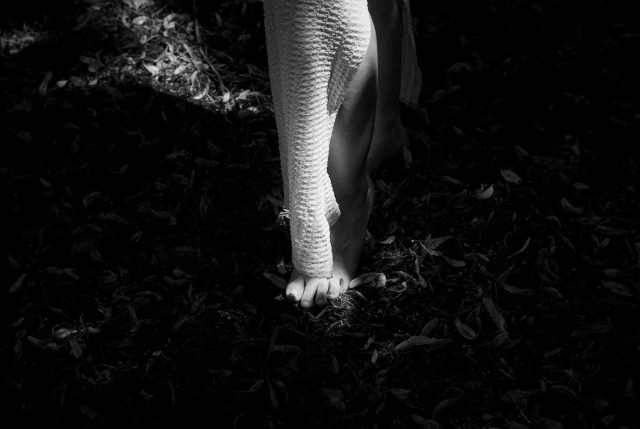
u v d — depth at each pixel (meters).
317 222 1.74
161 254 2.21
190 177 2.40
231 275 2.16
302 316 2.06
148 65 2.79
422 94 2.66
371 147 2.34
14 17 2.96
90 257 2.21
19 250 2.23
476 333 1.98
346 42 1.62
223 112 2.64
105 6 3.01
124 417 1.84
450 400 1.82
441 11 2.94
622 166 2.38
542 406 1.84
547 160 2.41
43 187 2.39
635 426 1.79
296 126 1.67
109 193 2.39
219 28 2.93
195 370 1.94
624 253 2.16
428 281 2.12
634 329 1.97
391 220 2.29
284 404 1.87
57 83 2.72
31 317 2.07
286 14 1.55
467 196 2.33
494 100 2.63
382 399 1.87
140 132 2.54
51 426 1.83
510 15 2.91
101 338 2.02
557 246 2.19
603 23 2.85
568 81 2.66
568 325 1.99
